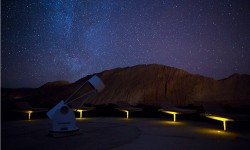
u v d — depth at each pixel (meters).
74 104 11.54
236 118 6.63
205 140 5.44
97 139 5.59
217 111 7.52
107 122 9.67
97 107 13.51
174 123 9.37
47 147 4.68
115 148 4.56
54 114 6.09
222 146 4.75
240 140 5.46
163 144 4.96
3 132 6.66
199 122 9.78
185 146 4.75
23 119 10.87
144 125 8.57
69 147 4.66
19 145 4.87
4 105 10.99
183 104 15.68
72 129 6.21
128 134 6.38
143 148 4.56
